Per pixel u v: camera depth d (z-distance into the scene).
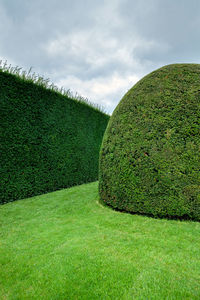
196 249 2.66
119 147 4.53
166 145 3.94
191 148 3.78
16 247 2.88
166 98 4.17
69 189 7.50
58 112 7.79
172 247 2.72
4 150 5.62
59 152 7.80
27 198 6.19
